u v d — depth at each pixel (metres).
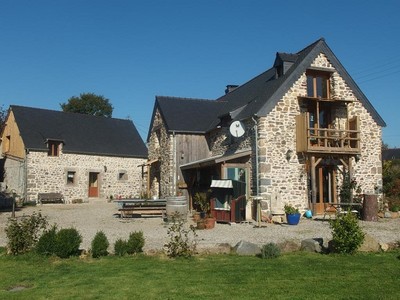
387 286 6.42
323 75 18.03
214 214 15.30
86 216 17.56
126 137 31.47
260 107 16.31
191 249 8.95
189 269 7.60
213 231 12.67
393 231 12.20
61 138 27.69
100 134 30.53
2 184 29.02
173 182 20.42
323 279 6.85
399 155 44.59
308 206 16.59
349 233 8.89
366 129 18.19
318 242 9.20
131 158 30.16
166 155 21.31
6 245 9.75
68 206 23.50
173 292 6.21
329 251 9.04
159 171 22.62
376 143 18.30
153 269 7.61
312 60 17.45
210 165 17.55
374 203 15.14
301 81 17.12
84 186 28.14
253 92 19.98
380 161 18.23
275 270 7.46
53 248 8.61
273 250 8.60
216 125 20.08
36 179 26.47
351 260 8.24
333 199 17.50
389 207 17.73
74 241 8.80
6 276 7.24
